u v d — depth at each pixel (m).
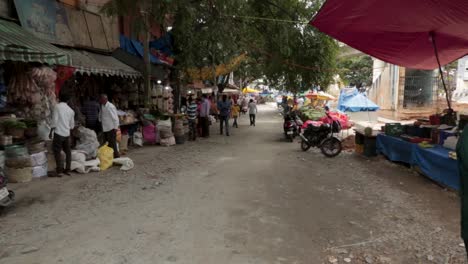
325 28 8.19
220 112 17.09
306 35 17.28
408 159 9.18
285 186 7.44
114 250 4.31
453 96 22.38
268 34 17.53
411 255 4.29
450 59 11.15
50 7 10.37
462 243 4.61
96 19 12.91
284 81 20.30
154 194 6.71
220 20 14.48
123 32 15.57
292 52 17.75
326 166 9.73
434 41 8.88
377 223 5.32
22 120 7.78
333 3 6.80
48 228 5.00
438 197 6.68
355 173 8.82
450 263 4.09
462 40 9.10
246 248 4.39
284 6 16.94
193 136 15.05
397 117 22.34
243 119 28.91
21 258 4.10
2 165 7.24
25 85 8.33
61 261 4.03
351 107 21.53
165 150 12.09
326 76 18.61
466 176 2.43
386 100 24.31
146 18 13.05
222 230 4.95
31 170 7.55
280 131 19.27
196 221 5.28
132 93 14.81
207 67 18.72
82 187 7.11
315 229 5.05
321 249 4.41
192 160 10.30
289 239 4.68
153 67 15.40
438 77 22.52
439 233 4.95
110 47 13.76
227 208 5.90
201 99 16.36
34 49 7.54
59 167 8.02
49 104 8.62
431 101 22.61
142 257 4.13
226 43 15.08
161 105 16.88
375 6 6.80
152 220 5.32
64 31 10.92
